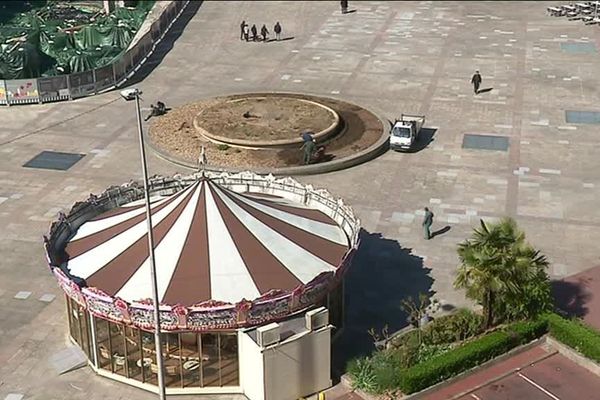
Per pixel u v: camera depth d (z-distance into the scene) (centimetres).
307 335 2788
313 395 2884
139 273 2920
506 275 3014
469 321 3170
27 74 6141
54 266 2977
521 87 6034
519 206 4266
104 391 2938
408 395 2862
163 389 2523
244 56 6862
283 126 5084
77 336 3138
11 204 4341
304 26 7725
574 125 5334
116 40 7112
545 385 2941
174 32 7525
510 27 7638
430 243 3912
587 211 4216
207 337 2816
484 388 2925
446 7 8406
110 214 3338
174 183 3662
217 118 5238
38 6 8719
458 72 6378
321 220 3344
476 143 5062
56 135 5247
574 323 3130
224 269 2914
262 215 3161
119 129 5331
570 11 7981
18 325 3316
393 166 4747
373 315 3353
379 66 6550
